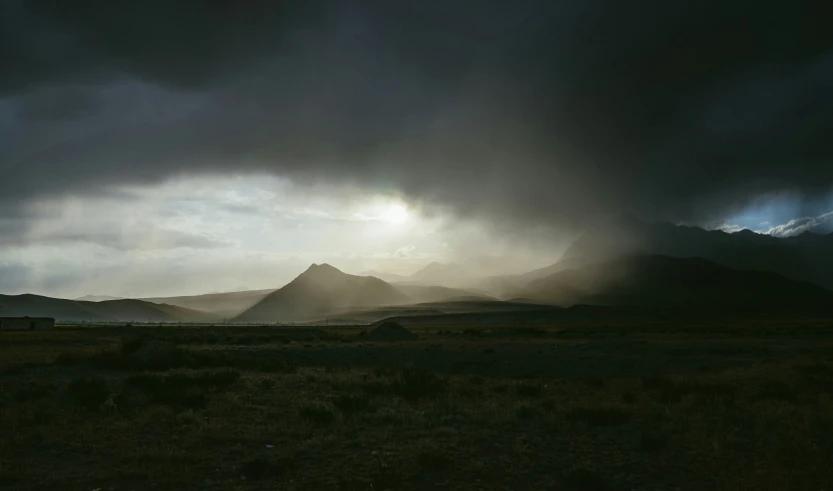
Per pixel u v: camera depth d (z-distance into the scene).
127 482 12.77
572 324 181.62
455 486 12.88
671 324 156.50
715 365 41.72
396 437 17.06
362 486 12.55
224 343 68.31
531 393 27.30
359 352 52.47
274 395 24.56
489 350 51.66
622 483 13.34
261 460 13.61
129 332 99.12
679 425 18.91
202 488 12.50
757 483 13.03
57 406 20.84
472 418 19.62
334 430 17.70
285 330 135.38
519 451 15.59
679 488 13.05
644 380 31.14
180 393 23.06
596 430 18.48
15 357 43.38
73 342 67.25
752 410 21.48
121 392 23.52
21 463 13.76
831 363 38.62
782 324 151.88
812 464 14.55
